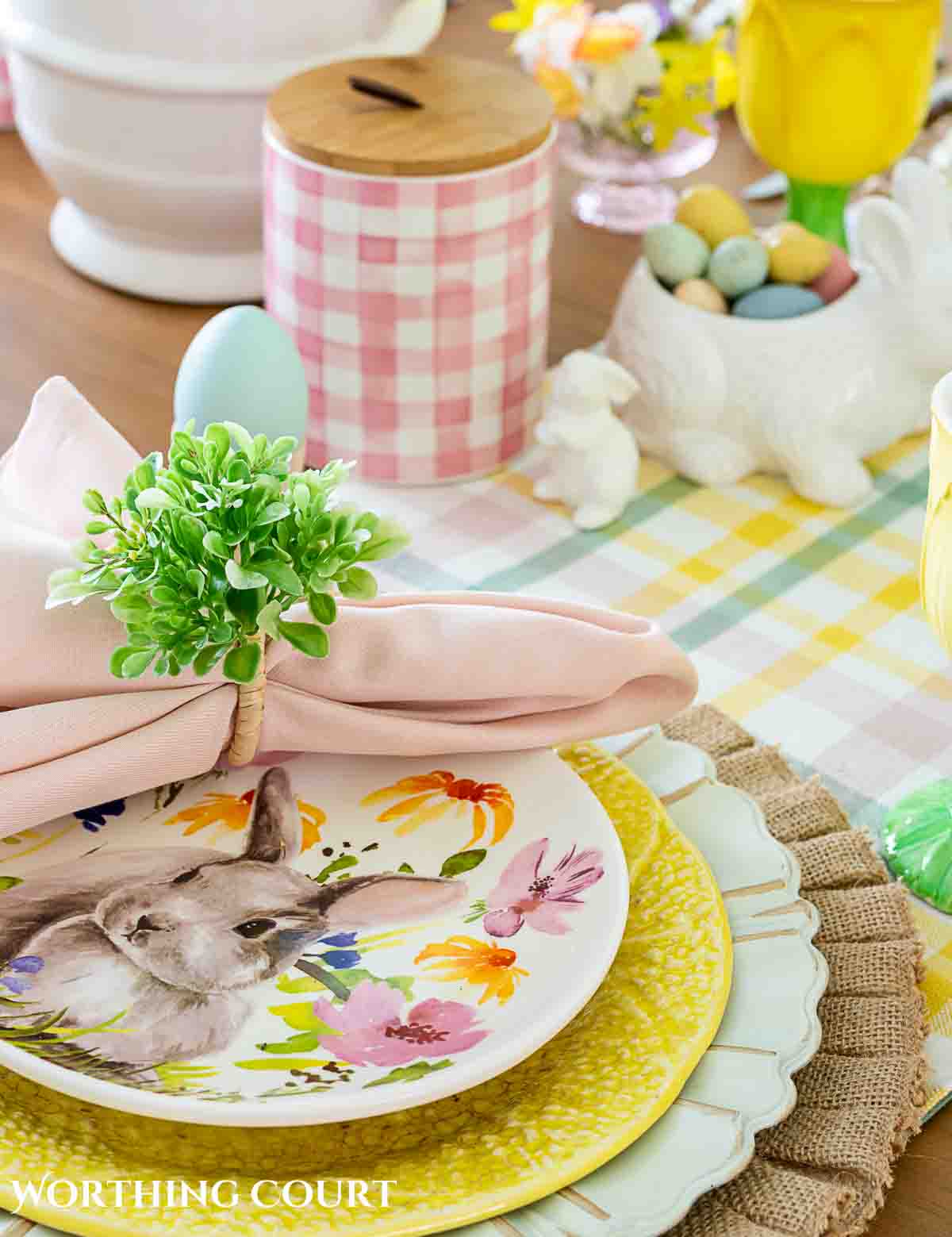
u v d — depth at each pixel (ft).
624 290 4.64
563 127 5.60
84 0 4.85
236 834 3.42
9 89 6.01
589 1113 3.12
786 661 4.11
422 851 3.40
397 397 4.47
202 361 3.80
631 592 4.27
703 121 5.52
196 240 5.15
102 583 3.26
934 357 4.51
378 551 3.32
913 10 4.69
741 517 4.49
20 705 3.39
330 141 4.33
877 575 4.33
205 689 3.38
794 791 3.63
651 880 3.38
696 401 4.50
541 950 3.26
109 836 3.41
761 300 4.51
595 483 4.42
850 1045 3.29
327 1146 3.13
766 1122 3.14
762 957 3.32
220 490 3.24
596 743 3.58
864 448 4.57
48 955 3.24
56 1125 3.14
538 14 5.44
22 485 3.55
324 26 4.92
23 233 5.48
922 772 3.87
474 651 3.44
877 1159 3.17
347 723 3.43
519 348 4.52
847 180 4.92
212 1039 3.17
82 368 4.91
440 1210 3.02
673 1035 3.19
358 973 3.24
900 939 3.41
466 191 4.31
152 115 4.91
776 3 4.71
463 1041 3.16
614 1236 3.03
